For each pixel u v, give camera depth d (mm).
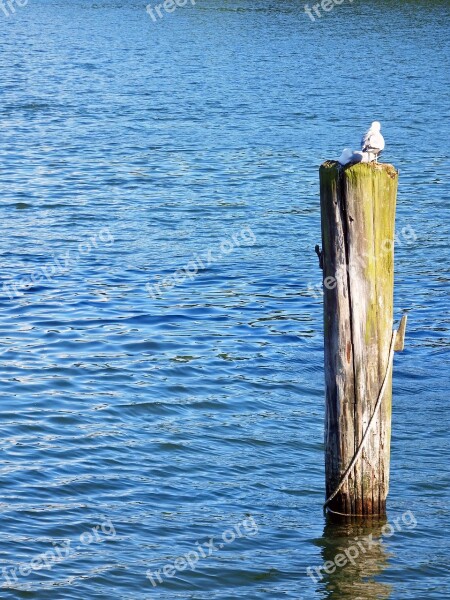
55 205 34062
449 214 33219
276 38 87062
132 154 42688
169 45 84500
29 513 13461
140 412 17203
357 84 63062
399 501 14133
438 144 44969
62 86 61938
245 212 33312
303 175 38969
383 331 12406
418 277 26141
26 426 16312
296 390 18516
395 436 16406
